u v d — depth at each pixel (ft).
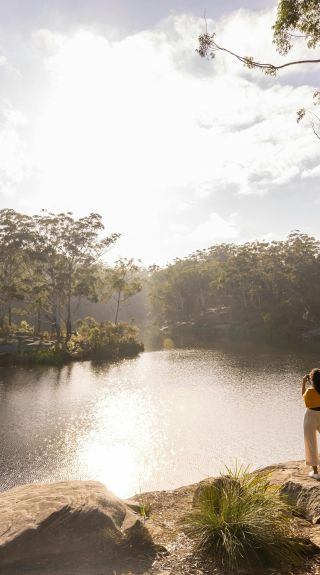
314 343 192.13
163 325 318.04
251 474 17.81
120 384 106.73
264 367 125.29
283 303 252.42
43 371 128.26
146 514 15.51
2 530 11.40
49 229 195.72
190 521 13.20
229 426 67.62
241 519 12.38
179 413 77.10
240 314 284.41
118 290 223.51
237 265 298.76
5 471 50.52
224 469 50.60
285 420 69.82
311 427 16.99
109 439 63.10
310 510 14.29
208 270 334.85
